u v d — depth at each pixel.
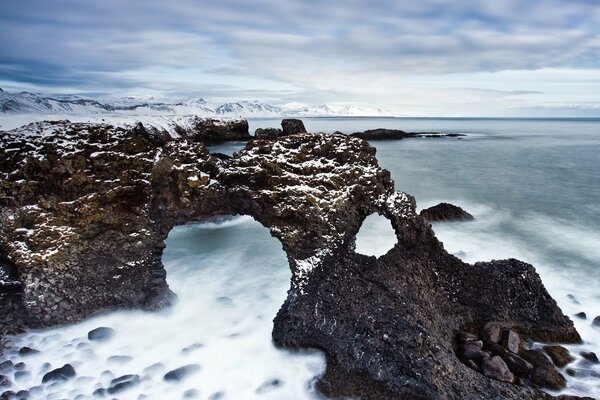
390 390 10.05
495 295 13.00
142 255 13.70
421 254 13.68
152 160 13.92
